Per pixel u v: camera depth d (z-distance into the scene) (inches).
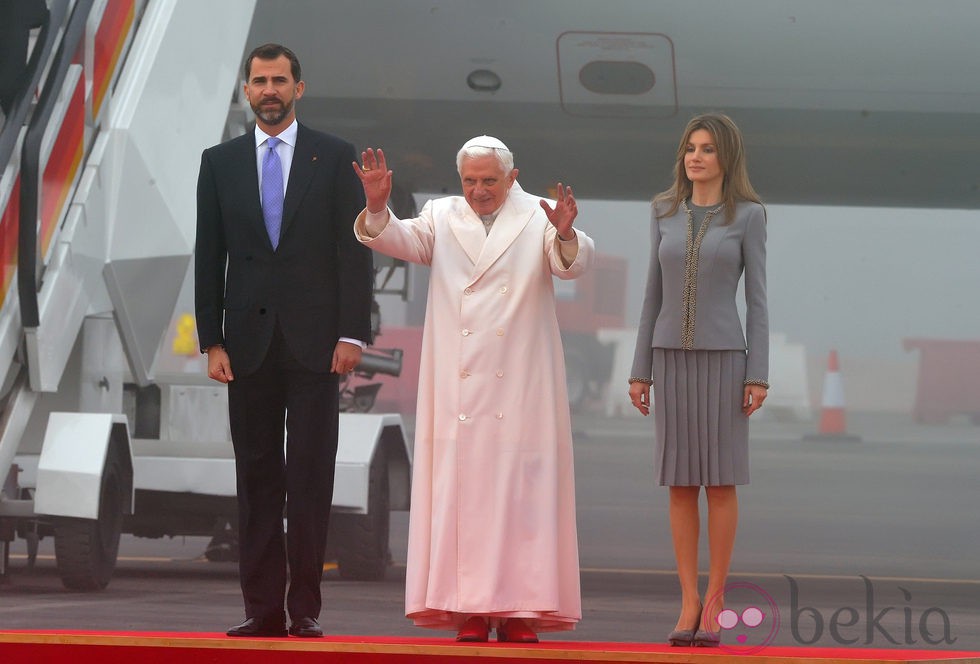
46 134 1099.3
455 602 751.1
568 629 782.5
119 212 1166.3
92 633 720.3
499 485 756.0
